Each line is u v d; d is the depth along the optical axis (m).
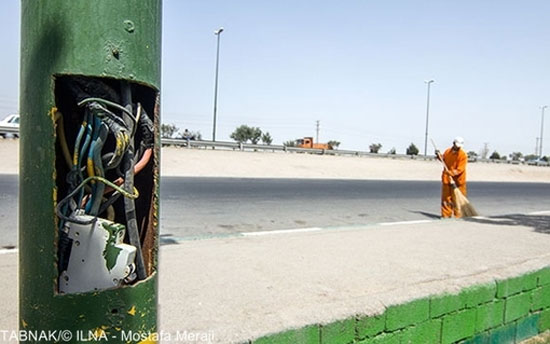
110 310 1.38
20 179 1.42
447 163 8.28
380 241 5.09
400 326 2.91
